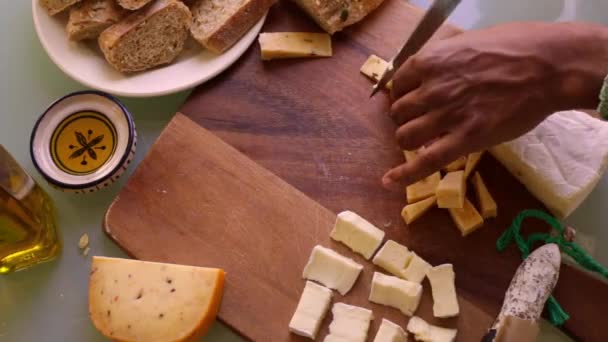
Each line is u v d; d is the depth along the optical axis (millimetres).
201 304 517
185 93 625
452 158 492
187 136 583
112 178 570
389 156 568
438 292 521
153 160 578
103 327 520
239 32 601
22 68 640
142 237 558
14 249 547
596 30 476
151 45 592
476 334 517
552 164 529
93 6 595
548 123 538
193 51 615
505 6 629
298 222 555
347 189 562
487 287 527
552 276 500
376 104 585
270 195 563
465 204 542
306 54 601
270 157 575
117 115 580
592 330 513
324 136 579
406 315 522
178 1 588
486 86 479
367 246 537
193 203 564
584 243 550
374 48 606
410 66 510
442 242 542
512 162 545
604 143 527
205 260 549
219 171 572
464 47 491
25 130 618
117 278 532
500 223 544
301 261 544
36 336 555
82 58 604
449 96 489
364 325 514
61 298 564
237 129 584
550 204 540
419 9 617
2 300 564
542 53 472
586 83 468
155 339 511
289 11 623
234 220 558
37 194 565
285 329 526
